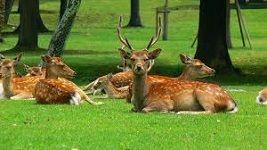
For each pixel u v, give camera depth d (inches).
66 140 424.8
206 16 1034.7
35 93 631.8
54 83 627.2
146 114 540.4
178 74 1063.0
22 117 528.1
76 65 1135.0
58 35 901.2
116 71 1080.2
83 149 397.1
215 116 526.6
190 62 653.9
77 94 621.9
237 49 1448.1
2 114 546.9
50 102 623.5
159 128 471.5
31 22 1405.0
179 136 442.0
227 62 1034.1
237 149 402.3
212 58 1031.6
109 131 458.9
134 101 559.2
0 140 423.8
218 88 553.0
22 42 1405.0
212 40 1032.8
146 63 551.8
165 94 549.3
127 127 475.5
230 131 462.9
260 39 1722.4
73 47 1488.7
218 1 1031.0
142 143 416.8
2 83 682.8
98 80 719.1
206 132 457.4
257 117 528.4
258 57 1277.1
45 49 1416.1
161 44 1550.2
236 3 1517.0
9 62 684.7
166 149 398.9
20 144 411.8
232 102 555.8
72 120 510.3
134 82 555.5
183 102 544.1
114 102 649.6
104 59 1222.3
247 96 733.9
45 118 522.0
